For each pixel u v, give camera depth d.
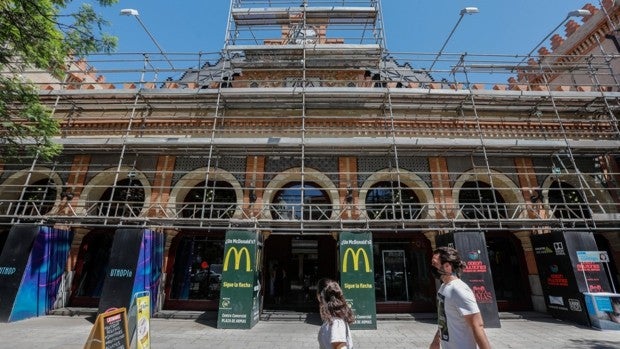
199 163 12.66
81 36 8.96
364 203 11.94
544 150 11.91
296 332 8.81
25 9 7.75
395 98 12.38
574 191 12.66
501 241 12.34
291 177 12.41
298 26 14.91
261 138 11.43
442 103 12.62
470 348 3.01
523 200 12.12
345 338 3.08
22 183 12.77
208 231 12.27
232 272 9.48
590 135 13.02
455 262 3.42
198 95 12.22
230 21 14.05
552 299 10.46
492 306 9.38
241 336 8.37
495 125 12.87
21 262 9.77
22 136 9.99
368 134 12.69
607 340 7.93
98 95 12.30
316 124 12.77
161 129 12.83
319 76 14.62
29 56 8.52
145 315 5.68
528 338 8.19
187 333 8.60
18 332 8.27
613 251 12.03
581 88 15.20
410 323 10.12
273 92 11.82
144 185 12.28
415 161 12.61
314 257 12.55
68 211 11.91
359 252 9.70
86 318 10.02
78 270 11.74
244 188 11.59
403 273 11.81
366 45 13.13
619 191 12.44
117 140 11.47
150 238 10.50
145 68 12.89
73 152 12.51
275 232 11.56
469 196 12.52
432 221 10.23
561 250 10.12
